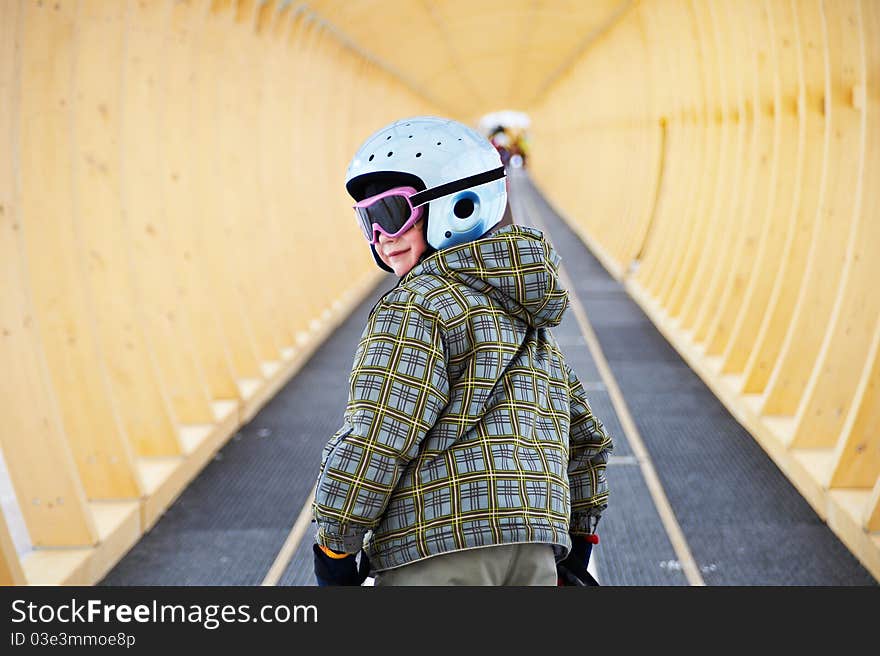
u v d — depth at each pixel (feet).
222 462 19.97
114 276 17.51
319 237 35.47
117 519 15.34
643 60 41.63
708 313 27.43
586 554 6.54
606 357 28.17
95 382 15.70
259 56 25.99
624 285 41.63
